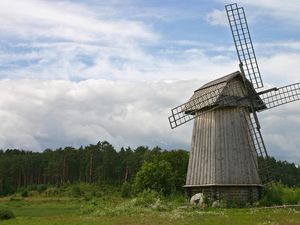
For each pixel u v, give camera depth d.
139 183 69.81
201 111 48.34
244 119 47.56
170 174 70.06
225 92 46.72
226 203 44.47
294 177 119.50
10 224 36.50
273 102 48.75
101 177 146.00
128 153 155.62
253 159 46.91
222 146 46.50
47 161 158.62
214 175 45.59
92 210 46.06
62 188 137.62
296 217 34.41
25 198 117.12
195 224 30.64
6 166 152.25
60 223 34.22
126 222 33.03
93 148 154.00
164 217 35.78
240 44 48.75
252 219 33.19
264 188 46.97
